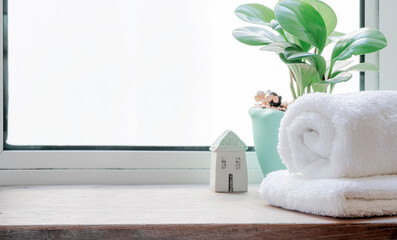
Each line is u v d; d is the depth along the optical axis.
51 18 1.07
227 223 0.60
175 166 1.07
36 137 1.07
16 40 1.06
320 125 0.67
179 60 1.11
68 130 1.08
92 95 1.08
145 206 0.75
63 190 0.94
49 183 1.03
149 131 1.10
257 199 0.83
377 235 0.59
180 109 1.11
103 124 1.09
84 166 1.04
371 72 1.12
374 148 0.65
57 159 1.04
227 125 1.13
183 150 1.10
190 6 1.11
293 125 0.71
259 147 0.95
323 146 0.67
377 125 0.65
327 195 0.62
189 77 1.11
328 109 0.66
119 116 1.09
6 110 1.04
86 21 1.08
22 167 1.03
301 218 0.63
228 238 0.60
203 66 1.12
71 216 0.65
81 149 1.06
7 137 1.05
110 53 1.09
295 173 0.76
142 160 1.06
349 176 0.65
